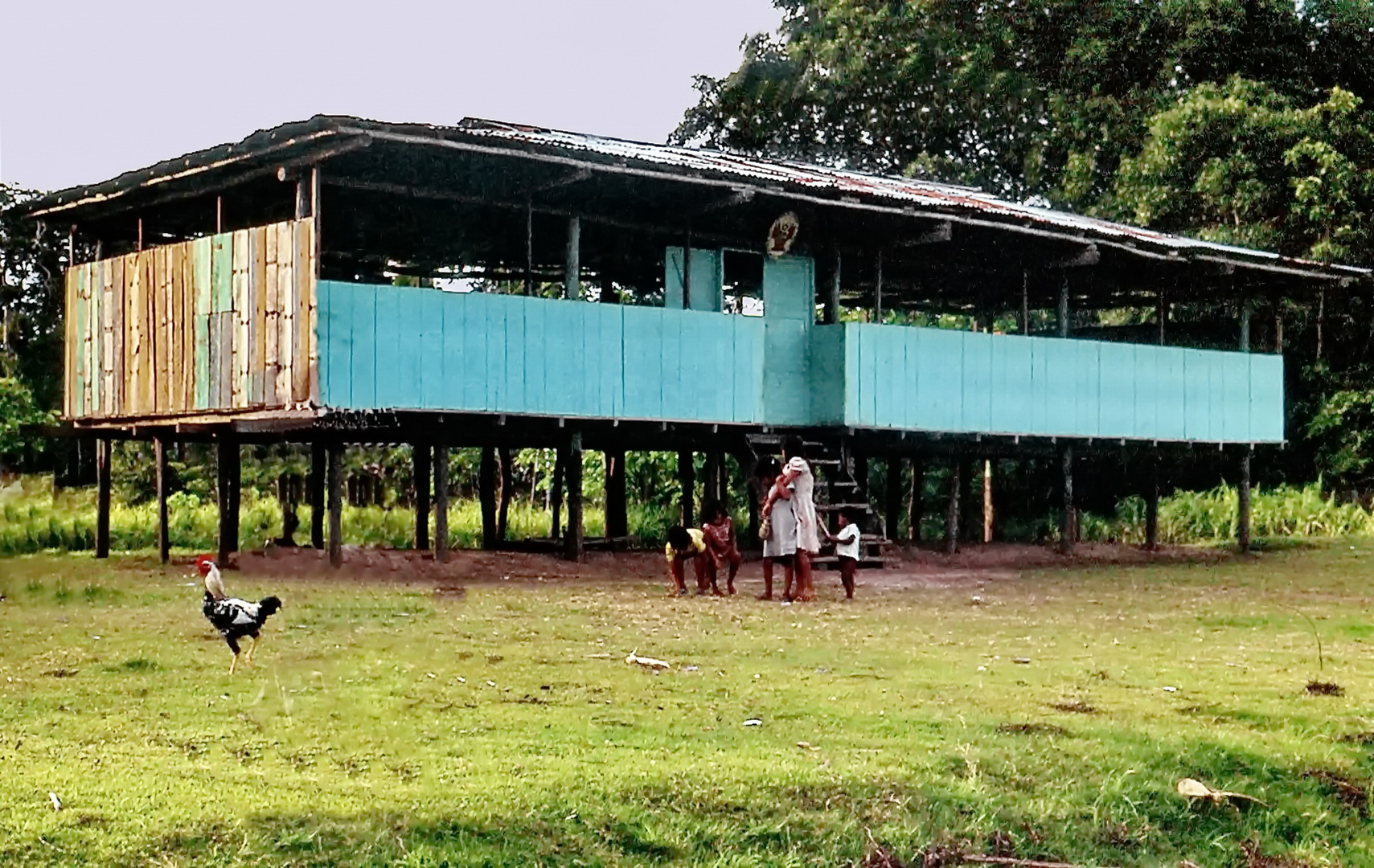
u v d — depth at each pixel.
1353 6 28.73
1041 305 24.50
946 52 32.25
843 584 14.17
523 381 15.23
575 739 7.24
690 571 16.56
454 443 18.34
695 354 16.67
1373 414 26.84
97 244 18.39
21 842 5.52
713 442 18.34
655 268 19.78
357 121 12.65
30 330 26.56
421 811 6.05
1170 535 25.53
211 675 8.65
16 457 25.92
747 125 33.97
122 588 13.38
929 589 15.34
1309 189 25.80
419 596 12.87
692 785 6.56
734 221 17.28
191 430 16.22
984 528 25.98
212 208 16.67
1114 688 9.16
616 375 15.98
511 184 15.03
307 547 17.75
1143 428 20.61
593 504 28.06
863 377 17.59
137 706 7.76
